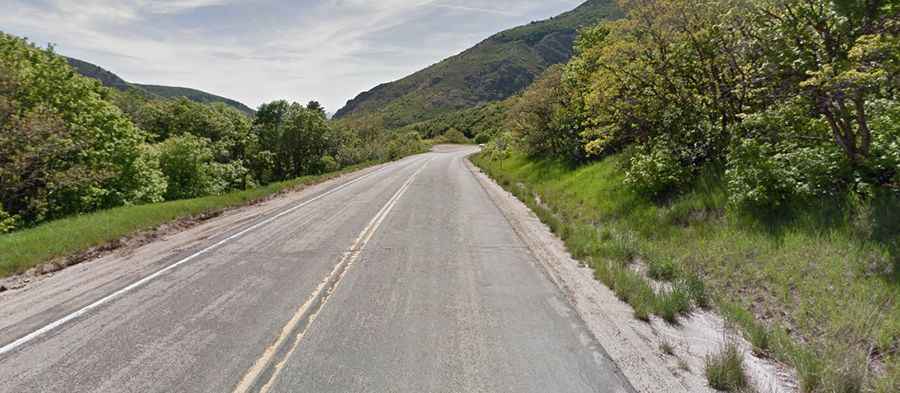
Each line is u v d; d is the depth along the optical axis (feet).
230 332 14.29
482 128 319.27
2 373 11.87
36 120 42.86
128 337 14.01
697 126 31.94
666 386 11.27
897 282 14.76
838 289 15.72
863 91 17.20
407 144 239.30
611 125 38.09
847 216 18.28
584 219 36.11
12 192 44.29
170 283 19.58
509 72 570.05
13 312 16.52
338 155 174.09
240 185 116.57
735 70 28.96
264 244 27.22
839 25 17.56
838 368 11.47
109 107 61.62
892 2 16.49
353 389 11.01
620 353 12.99
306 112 155.53
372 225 33.30
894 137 17.98
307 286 18.93
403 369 11.99
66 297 18.11
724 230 23.63
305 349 13.10
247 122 155.33
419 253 24.81
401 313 15.88
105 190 53.98
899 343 12.76
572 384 11.32
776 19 21.42
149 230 32.96
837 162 19.84
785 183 20.98
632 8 33.68
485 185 67.97
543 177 65.57
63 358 12.69
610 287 19.10
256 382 11.33
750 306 16.93
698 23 30.04
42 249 25.39
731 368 11.50
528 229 32.30
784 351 13.14
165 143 86.07
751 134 24.45
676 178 31.12
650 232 28.02
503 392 10.93
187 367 12.09
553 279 20.17
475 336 14.03
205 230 33.04
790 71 20.85
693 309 16.87
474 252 25.17
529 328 14.67
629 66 34.78
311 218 36.88
